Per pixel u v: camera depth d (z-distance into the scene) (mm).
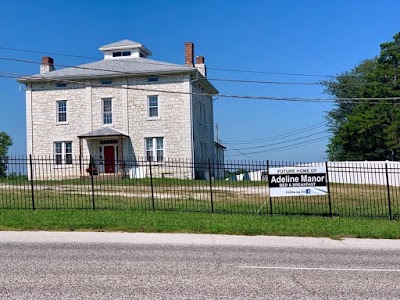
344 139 52656
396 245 12328
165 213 17078
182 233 13922
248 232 13922
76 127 40562
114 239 12672
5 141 81312
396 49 50906
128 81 40031
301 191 17250
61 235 13250
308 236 13656
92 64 42938
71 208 18219
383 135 49906
